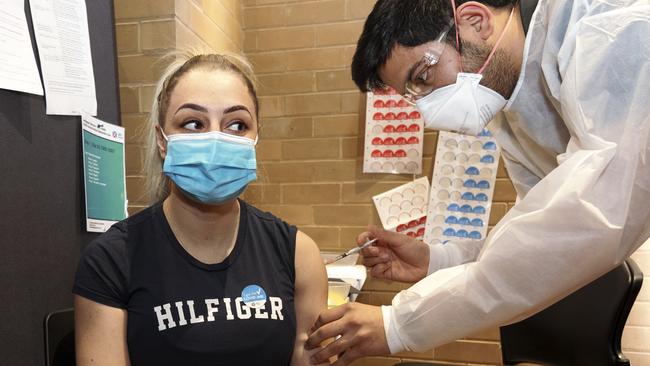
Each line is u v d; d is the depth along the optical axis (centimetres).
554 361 146
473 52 94
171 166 84
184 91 85
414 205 207
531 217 79
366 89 107
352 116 214
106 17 132
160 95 93
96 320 79
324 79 216
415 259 134
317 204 219
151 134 102
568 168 78
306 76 218
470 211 201
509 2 93
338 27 214
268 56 222
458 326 87
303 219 221
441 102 100
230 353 80
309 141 219
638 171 71
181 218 87
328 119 216
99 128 125
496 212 200
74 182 115
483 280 83
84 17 120
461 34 93
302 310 95
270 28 221
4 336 92
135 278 82
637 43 72
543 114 101
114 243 84
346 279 163
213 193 84
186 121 85
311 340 93
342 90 214
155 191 102
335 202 217
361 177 214
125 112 172
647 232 78
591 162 74
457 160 201
